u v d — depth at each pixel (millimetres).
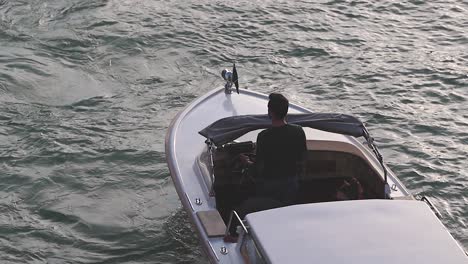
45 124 11164
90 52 13820
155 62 13539
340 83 12789
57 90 12312
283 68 13406
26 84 12414
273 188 7016
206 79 12938
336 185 7988
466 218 9008
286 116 7258
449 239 5793
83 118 11422
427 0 16656
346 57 13844
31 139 10711
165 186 9648
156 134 10992
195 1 16219
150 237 8625
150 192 9523
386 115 11641
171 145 8344
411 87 12602
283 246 5750
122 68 13273
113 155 10352
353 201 6258
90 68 13219
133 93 12352
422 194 9484
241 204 7133
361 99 12211
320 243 5758
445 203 9312
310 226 5945
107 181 9758
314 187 7969
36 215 9023
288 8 16000
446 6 16344
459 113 11719
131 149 10500
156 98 12203
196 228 7012
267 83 12844
